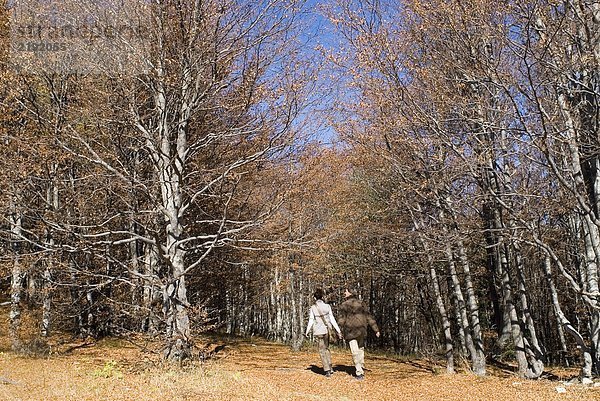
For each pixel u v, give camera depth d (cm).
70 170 1400
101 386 842
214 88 1259
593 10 918
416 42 1080
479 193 1126
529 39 860
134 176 1256
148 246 1574
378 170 1336
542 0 864
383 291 2534
